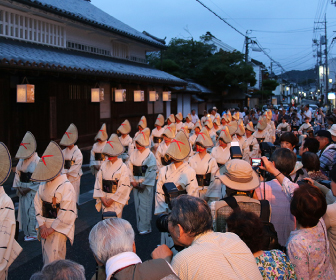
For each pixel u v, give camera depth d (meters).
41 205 4.27
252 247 2.33
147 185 6.01
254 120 22.39
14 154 9.74
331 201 3.46
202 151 5.70
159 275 1.82
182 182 4.70
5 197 3.52
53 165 4.09
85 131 12.12
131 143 9.52
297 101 85.06
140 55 19.42
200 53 31.06
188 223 2.14
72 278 1.87
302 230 2.58
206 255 1.93
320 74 47.41
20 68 8.17
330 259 2.89
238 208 2.62
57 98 10.48
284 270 2.31
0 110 9.15
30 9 10.46
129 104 15.70
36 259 5.03
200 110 28.34
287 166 3.66
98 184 5.39
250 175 3.17
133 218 6.98
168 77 17.89
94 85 12.59
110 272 1.88
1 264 3.34
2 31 10.11
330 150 5.23
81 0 18.02
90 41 14.62
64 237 4.23
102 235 2.04
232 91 32.12
